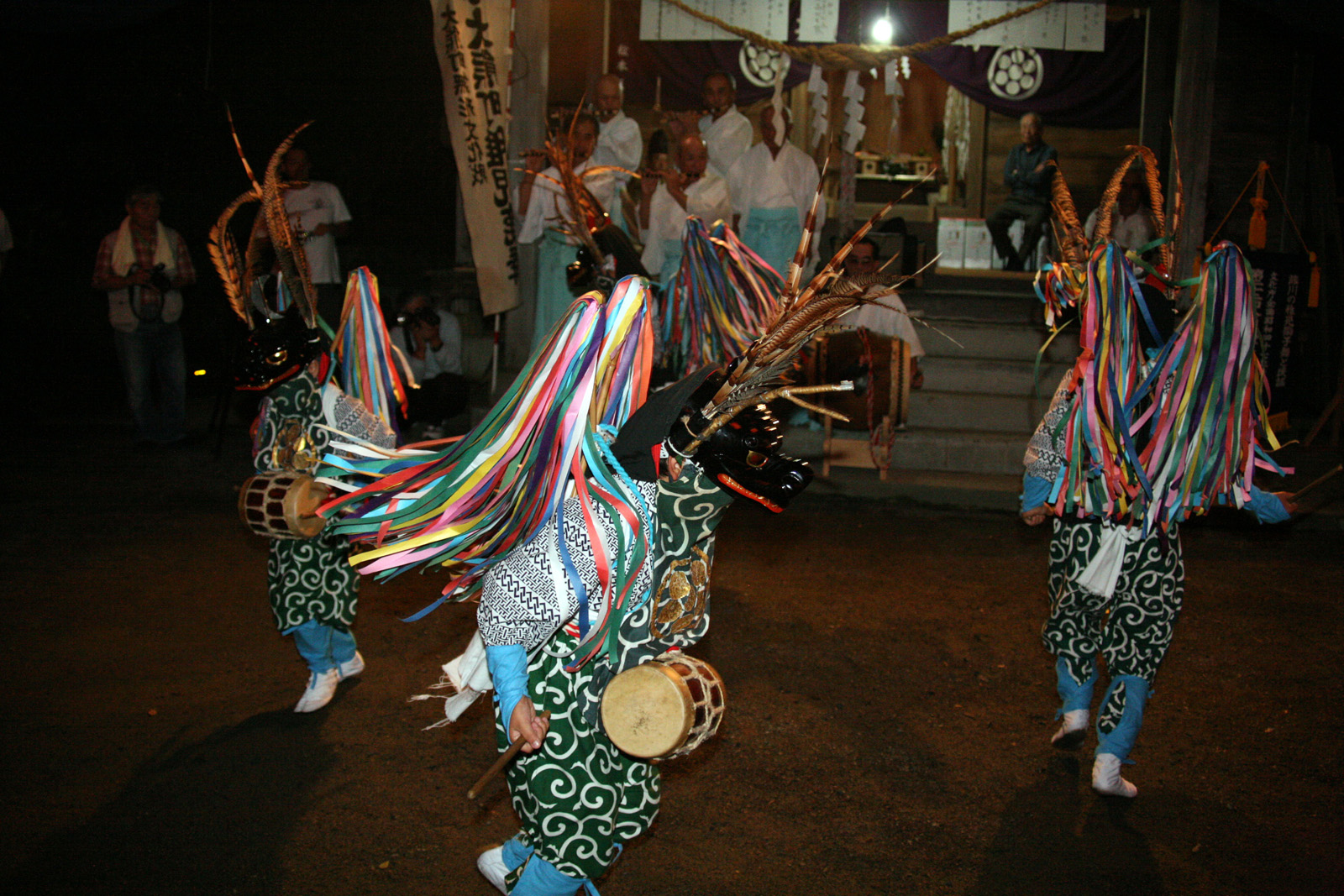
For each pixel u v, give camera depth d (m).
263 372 3.85
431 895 3.07
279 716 4.20
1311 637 5.30
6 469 8.09
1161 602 3.60
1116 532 3.59
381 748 3.96
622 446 2.41
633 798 2.51
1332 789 3.80
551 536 2.37
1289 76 10.55
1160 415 3.52
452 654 4.86
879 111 13.75
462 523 2.54
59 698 4.30
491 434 2.58
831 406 8.28
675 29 10.09
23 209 11.84
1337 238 10.45
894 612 5.58
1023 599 5.83
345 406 3.93
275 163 3.97
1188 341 3.52
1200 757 4.05
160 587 5.67
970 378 9.45
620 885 3.16
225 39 12.10
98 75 12.15
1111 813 3.63
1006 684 4.68
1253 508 3.66
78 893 3.02
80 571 5.88
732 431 2.34
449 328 8.74
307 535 3.80
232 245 4.10
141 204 8.59
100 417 10.26
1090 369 3.49
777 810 3.60
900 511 7.77
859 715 4.34
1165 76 10.98
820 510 7.70
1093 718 4.42
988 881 3.22
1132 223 9.80
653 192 8.05
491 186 8.73
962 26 9.76
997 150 13.61
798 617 5.47
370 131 12.05
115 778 3.68
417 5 11.80
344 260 12.12
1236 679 4.78
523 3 8.87
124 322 8.70
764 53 11.12
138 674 4.55
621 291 2.50
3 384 11.09
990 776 3.87
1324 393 10.34
